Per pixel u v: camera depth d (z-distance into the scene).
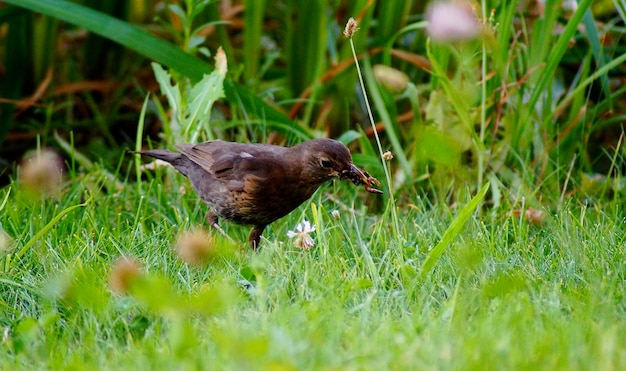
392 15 12.45
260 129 11.55
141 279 6.14
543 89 10.56
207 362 5.82
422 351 5.84
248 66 12.73
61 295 7.26
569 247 8.09
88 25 10.89
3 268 7.89
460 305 6.66
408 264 7.83
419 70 12.95
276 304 6.87
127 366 5.90
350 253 8.70
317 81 12.39
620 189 10.48
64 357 6.26
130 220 9.95
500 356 5.71
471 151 11.44
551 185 10.71
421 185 11.13
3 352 6.29
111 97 13.92
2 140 13.01
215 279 7.59
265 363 5.46
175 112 11.05
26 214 9.61
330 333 6.23
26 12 11.92
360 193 11.28
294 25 12.73
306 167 9.34
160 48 10.89
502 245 8.59
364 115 13.01
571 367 5.56
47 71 13.41
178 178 10.93
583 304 6.84
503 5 10.59
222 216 9.80
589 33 10.86
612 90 12.48
